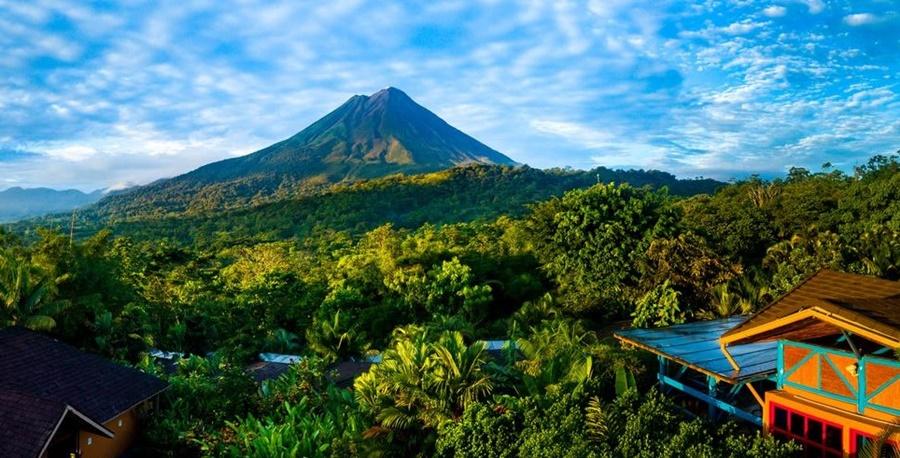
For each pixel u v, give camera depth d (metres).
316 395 24.36
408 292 38.66
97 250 37.84
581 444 13.72
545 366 20.58
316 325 37.56
